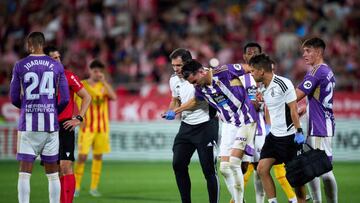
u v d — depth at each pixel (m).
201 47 68.75
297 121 27.06
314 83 28.20
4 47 72.69
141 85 61.66
